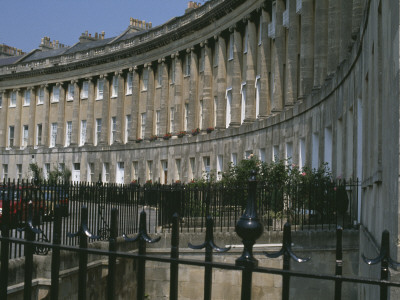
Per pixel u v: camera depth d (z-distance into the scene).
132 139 52.12
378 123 10.09
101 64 56.38
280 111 31.09
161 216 16.59
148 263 14.95
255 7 34.94
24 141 66.00
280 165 19.98
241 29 38.41
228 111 39.78
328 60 23.52
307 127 25.33
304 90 26.92
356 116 16.52
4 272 4.99
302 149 26.44
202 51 44.03
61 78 60.94
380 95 10.20
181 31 45.28
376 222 10.34
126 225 15.02
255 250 14.34
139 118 52.69
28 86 64.75
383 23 9.46
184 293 14.80
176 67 46.97
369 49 12.70
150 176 49.19
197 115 44.59
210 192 17.34
